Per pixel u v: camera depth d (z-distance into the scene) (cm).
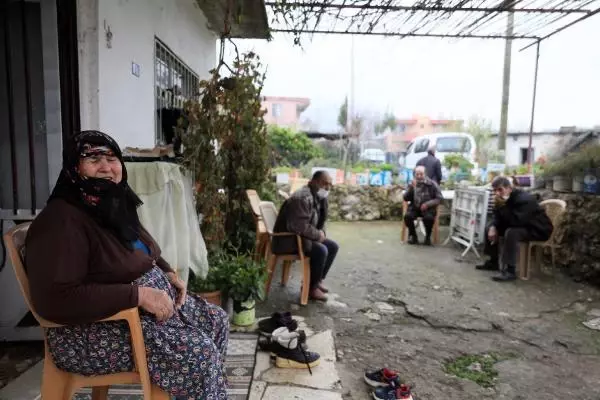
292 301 381
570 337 318
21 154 281
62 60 270
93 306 140
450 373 263
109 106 294
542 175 583
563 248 504
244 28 599
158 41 412
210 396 153
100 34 278
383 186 877
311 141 1470
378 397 224
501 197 473
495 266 498
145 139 374
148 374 151
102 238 153
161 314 153
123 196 165
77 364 149
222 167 366
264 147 412
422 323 341
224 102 356
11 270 265
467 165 912
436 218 639
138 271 163
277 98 2772
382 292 414
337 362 271
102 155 158
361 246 624
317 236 368
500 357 286
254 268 317
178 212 276
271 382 237
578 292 420
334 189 864
